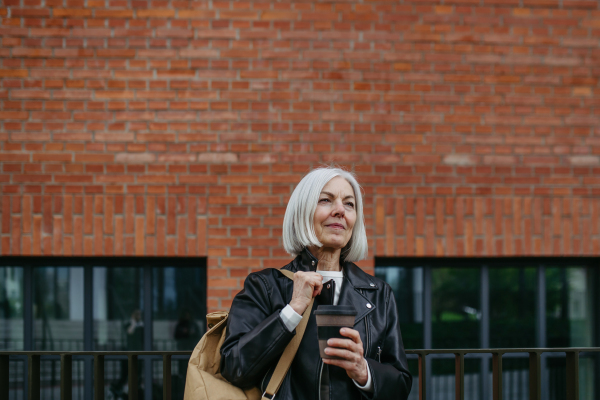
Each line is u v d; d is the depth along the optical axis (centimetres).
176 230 348
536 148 364
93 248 343
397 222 354
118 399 365
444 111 361
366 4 359
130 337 371
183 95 353
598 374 382
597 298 382
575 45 369
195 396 155
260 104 354
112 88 351
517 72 365
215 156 352
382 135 358
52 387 363
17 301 368
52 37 350
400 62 360
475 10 364
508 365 382
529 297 383
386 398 151
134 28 352
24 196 343
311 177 171
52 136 348
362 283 176
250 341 148
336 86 357
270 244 350
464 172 360
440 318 379
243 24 355
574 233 361
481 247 356
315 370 155
